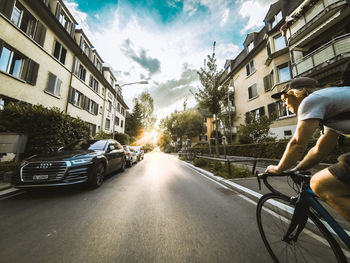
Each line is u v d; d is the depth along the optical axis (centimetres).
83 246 164
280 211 150
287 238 141
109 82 1992
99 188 401
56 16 1017
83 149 469
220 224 215
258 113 1366
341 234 99
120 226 208
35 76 855
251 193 331
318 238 130
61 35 1065
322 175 100
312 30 797
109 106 2045
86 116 1438
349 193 88
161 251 157
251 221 224
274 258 143
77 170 342
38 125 582
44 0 955
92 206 279
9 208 266
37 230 195
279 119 1125
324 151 116
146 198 327
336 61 624
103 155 446
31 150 566
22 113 559
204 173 647
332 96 94
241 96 1641
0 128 532
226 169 587
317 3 749
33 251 154
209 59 937
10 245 164
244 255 151
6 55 727
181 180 518
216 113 967
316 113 92
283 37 1112
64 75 1122
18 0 783
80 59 1330
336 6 658
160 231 196
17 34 764
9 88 721
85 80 1427
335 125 98
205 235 188
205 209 270
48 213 247
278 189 355
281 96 138
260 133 972
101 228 202
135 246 165
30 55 836
